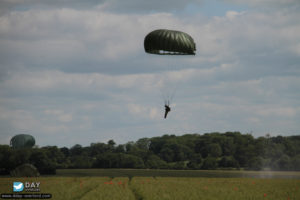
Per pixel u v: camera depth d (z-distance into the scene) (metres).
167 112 144.62
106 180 199.88
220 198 116.75
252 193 132.75
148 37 151.88
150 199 111.94
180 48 148.25
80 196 121.50
